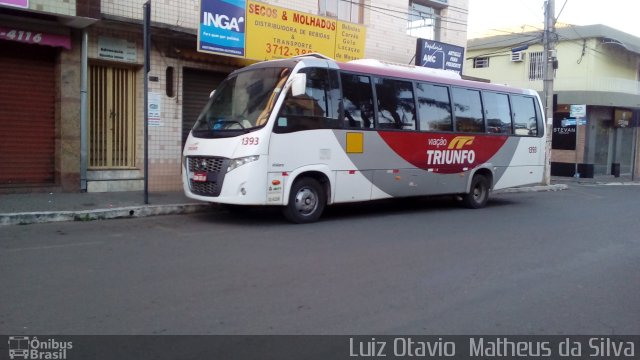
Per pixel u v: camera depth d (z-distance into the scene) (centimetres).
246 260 689
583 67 2694
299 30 1375
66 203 1008
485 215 1177
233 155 914
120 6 1146
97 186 1167
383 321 490
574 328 489
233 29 1243
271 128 918
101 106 1196
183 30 1184
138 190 1226
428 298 561
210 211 1096
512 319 507
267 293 559
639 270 704
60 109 1105
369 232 914
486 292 588
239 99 988
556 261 741
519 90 1393
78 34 1107
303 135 959
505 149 1347
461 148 1238
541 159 1452
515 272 675
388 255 744
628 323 504
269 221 993
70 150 1121
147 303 516
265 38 1308
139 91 1231
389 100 1101
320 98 987
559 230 994
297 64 959
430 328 478
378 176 1083
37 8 970
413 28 1833
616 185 2291
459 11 1964
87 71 1139
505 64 2914
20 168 1096
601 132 2778
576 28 2675
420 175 1159
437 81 1195
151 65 1222
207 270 636
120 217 979
